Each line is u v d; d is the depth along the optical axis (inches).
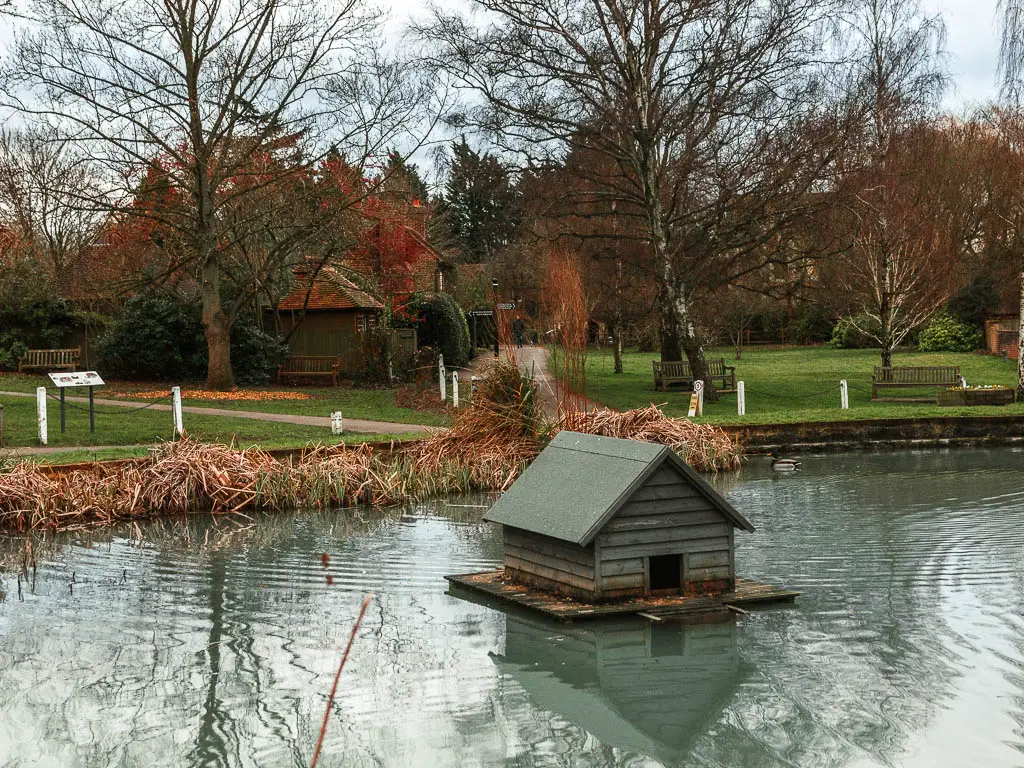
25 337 1451.8
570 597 383.2
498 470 706.2
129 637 354.0
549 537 388.8
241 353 1403.8
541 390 872.3
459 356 1879.9
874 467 766.5
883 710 275.3
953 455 835.4
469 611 380.2
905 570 423.8
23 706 291.6
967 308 1993.1
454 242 2615.7
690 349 1215.6
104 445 801.6
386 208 1353.3
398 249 1472.7
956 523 525.3
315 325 1545.3
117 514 606.2
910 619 354.3
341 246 1379.2
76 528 573.9
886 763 243.9
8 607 394.9
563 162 1138.0
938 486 658.2
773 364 1931.6
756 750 253.8
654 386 1375.5
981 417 911.7
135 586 428.5
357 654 333.4
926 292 1528.1
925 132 1446.9
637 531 374.9
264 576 444.5
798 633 342.6
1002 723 264.7
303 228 1246.9
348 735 269.1
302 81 1171.3
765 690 292.8
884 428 909.8
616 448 396.5
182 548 511.5
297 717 281.9
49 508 590.6
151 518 606.2
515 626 360.2
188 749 261.6
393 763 251.8
